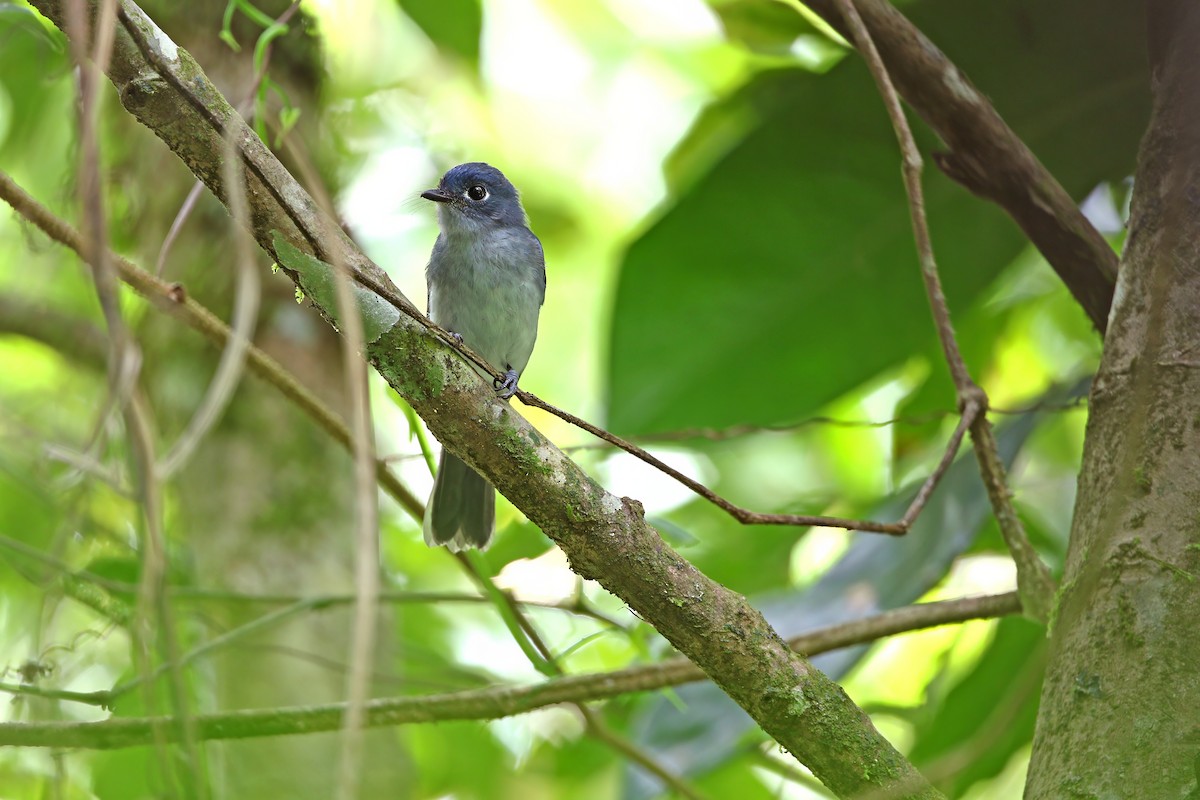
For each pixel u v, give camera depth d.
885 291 9.18
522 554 9.30
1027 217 6.95
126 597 8.34
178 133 5.15
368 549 4.04
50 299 11.91
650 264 9.14
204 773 6.59
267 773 9.32
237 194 4.70
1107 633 5.27
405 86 12.52
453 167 12.20
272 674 9.58
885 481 13.22
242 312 4.45
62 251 10.26
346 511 10.35
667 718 9.23
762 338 9.29
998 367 12.11
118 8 4.96
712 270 9.15
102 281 3.99
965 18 7.95
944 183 8.82
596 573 5.57
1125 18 7.75
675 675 7.35
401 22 11.98
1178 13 5.98
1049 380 11.88
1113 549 5.38
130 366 4.52
